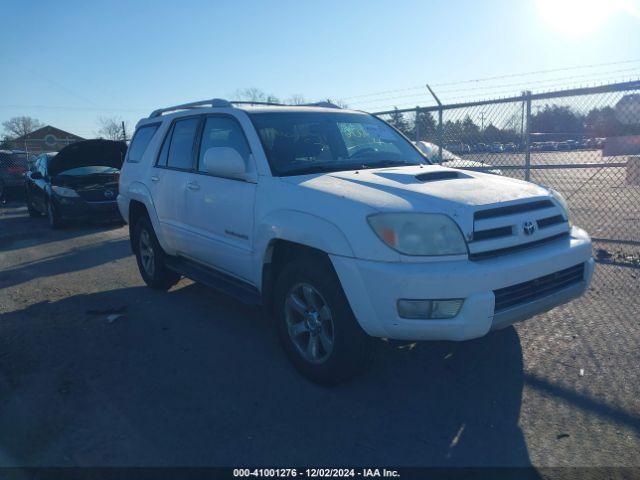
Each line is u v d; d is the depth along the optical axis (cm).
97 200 1181
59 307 608
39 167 1399
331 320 370
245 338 493
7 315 586
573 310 532
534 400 371
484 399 375
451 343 465
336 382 386
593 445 320
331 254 355
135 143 679
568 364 421
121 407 375
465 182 401
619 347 446
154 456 318
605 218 940
